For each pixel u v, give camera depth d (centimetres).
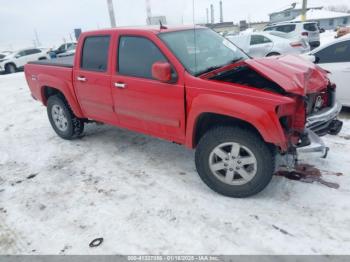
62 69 472
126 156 448
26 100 898
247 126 309
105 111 432
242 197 325
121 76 385
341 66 539
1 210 335
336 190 329
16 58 1925
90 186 371
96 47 420
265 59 334
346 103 555
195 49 354
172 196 339
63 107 496
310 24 1548
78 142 516
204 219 298
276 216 295
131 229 291
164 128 367
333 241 261
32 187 379
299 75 297
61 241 282
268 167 299
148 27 393
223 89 299
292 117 294
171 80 333
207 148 322
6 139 564
